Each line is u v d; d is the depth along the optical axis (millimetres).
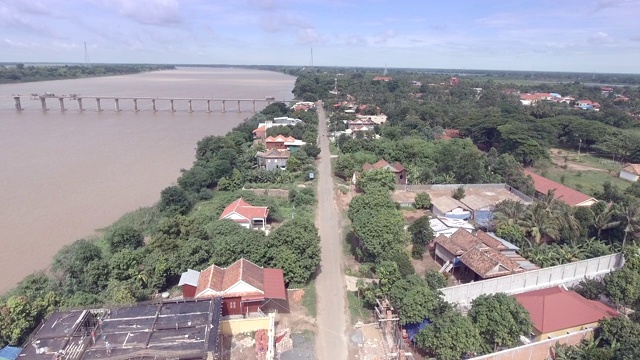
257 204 62656
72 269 41688
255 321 35219
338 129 121812
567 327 34156
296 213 62469
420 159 83875
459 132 115812
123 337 28328
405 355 32438
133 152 99500
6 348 31062
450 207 59312
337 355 33312
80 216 61281
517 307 32906
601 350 29875
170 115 164375
